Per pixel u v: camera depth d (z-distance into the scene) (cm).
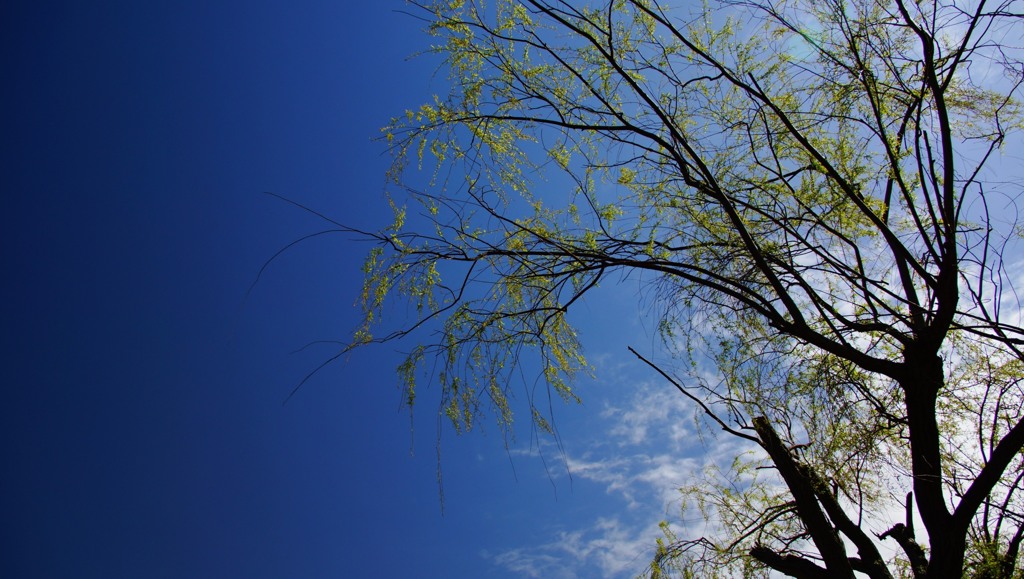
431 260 473
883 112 480
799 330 426
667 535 549
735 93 495
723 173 493
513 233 480
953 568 392
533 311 484
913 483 421
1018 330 405
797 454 484
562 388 491
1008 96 465
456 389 463
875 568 455
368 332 454
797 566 488
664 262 446
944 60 459
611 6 452
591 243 471
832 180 474
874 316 451
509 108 482
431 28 479
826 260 452
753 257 454
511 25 478
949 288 408
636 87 443
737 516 551
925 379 419
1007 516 443
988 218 440
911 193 479
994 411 472
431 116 474
